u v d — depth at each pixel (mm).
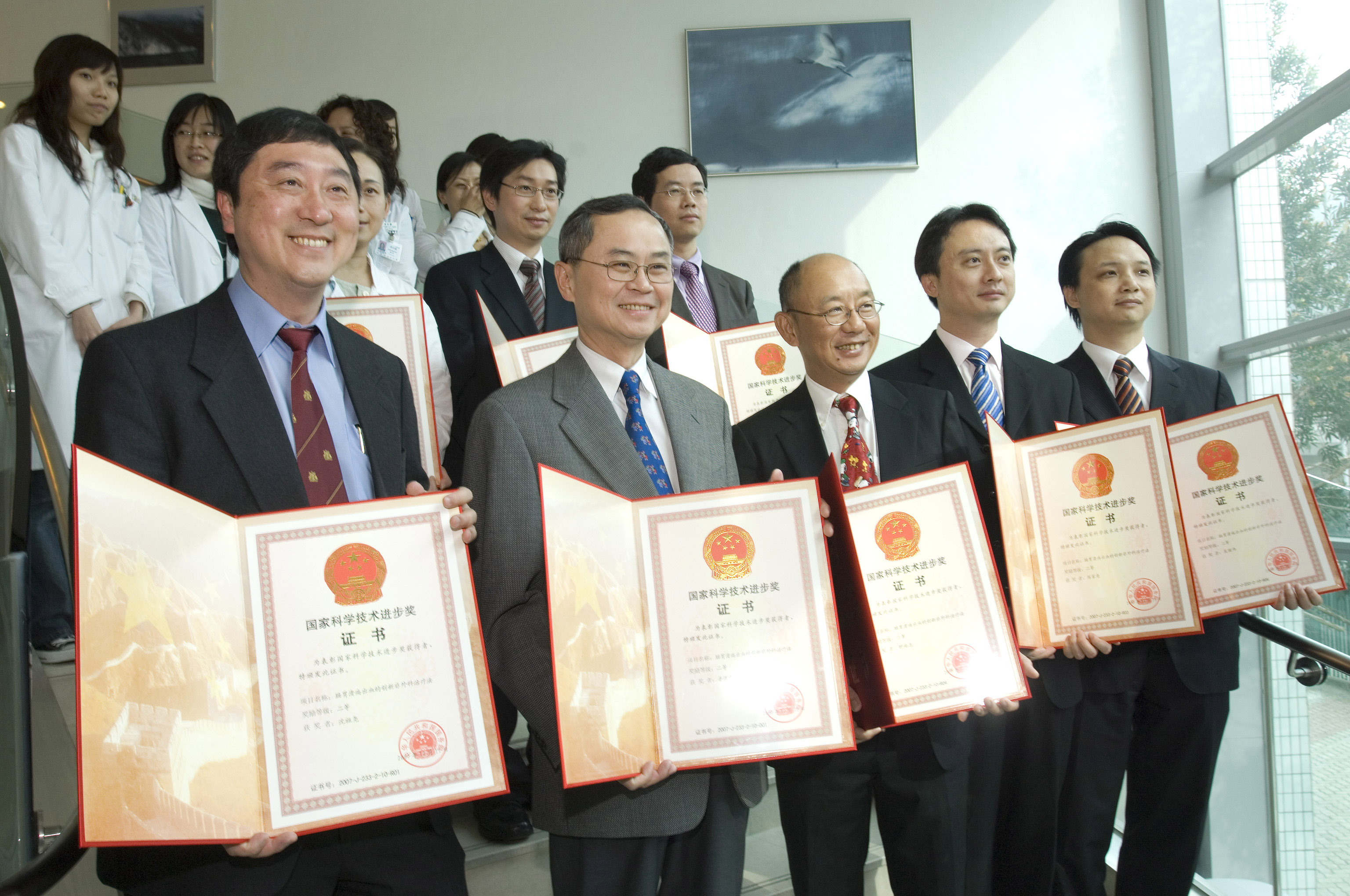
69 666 2695
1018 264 5875
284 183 1400
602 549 1458
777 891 2400
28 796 1332
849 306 2010
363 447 1483
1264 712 2457
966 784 1849
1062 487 1989
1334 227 4484
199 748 1138
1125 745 2154
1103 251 2459
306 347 1459
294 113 1455
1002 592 1730
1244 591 2084
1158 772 2201
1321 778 2256
